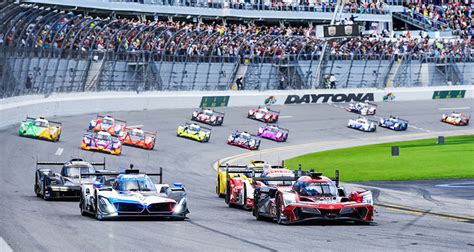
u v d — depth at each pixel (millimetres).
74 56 78125
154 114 86250
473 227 24531
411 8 143625
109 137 61344
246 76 100438
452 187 42625
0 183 40938
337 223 25344
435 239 21016
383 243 20078
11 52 64375
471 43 121875
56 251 17922
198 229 23156
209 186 46031
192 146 71562
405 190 41219
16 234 21000
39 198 35000
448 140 85250
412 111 107688
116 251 18109
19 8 61344
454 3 146000
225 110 95500
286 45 103375
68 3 95500
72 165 36594
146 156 62312
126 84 86938
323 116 98438
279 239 20797
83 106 79688
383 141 85750
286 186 30156
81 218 26125
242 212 30406
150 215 25219
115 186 27000
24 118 68375
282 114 97625
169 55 91250
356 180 48875
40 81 72375
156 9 107312
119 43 85500
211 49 96125
